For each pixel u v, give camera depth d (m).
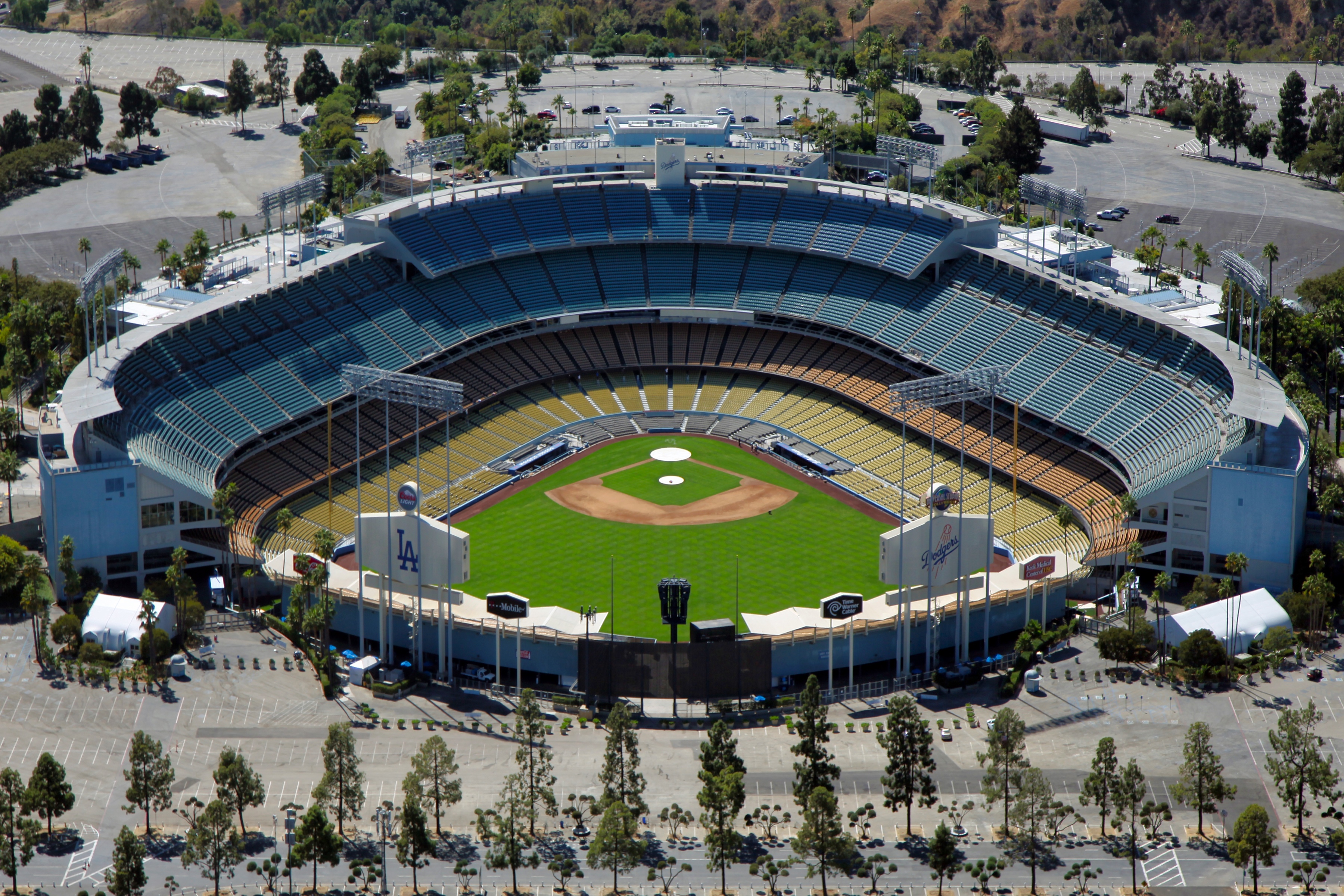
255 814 157.50
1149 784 162.50
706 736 174.12
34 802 151.75
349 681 184.62
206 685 182.25
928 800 156.62
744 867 151.00
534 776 158.25
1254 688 181.88
